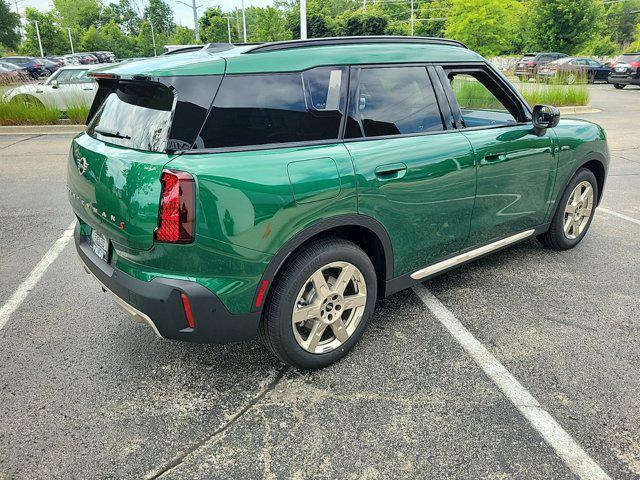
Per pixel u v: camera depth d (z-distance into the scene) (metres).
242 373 2.92
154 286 2.38
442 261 3.44
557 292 3.86
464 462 2.27
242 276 2.43
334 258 2.73
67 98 12.78
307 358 2.81
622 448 2.34
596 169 4.64
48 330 3.38
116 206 2.41
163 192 2.25
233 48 2.74
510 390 2.74
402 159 2.92
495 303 3.70
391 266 3.10
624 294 3.82
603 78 26.47
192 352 3.13
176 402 2.68
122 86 2.78
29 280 4.14
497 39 30.67
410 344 3.18
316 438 2.41
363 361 3.01
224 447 2.37
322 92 2.72
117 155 2.47
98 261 2.81
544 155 3.86
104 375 2.90
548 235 4.45
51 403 2.67
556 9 33.78
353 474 2.21
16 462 2.28
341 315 2.98
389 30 56.22
